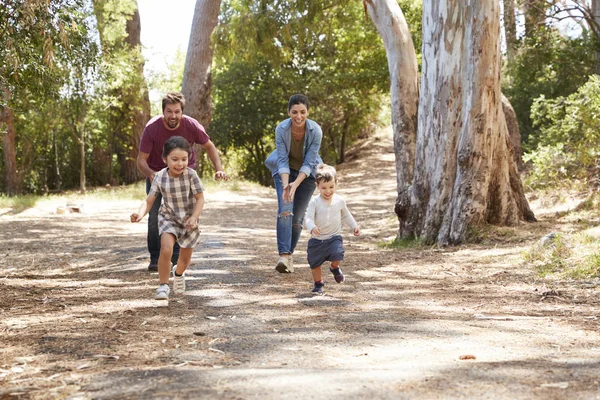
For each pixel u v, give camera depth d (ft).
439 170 34.42
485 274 24.02
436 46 34.40
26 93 75.46
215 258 27.43
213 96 126.93
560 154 46.16
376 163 130.11
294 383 9.39
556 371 10.20
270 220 56.49
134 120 109.50
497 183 33.78
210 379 9.73
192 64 86.58
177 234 18.22
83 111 88.84
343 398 8.67
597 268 22.20
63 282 22.58
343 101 124.77
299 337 13.16
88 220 54.39
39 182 113.19
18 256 32.14
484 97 32.73
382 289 20.53
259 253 29.84
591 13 71.10
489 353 11.67
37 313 16.43
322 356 11.50
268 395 8.82
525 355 11.53
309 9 60.54
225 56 69.26
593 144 43.42
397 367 10.50
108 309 16.85
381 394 8.86
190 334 13.64
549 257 25.53
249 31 62.59
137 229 46.73
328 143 147.13
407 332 13.56
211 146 23.59
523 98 76.89
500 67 33.09
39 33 30.32
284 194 22.34
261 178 130.41
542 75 79.20
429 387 9.21
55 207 67.00
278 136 23.18
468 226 32.76
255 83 122.62
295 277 22.72
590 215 36.01
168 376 10.05
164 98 22.59
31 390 9.71
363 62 121.19
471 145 32.91
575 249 25.89
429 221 34.58
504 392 9.00
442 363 10.79
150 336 13.47
